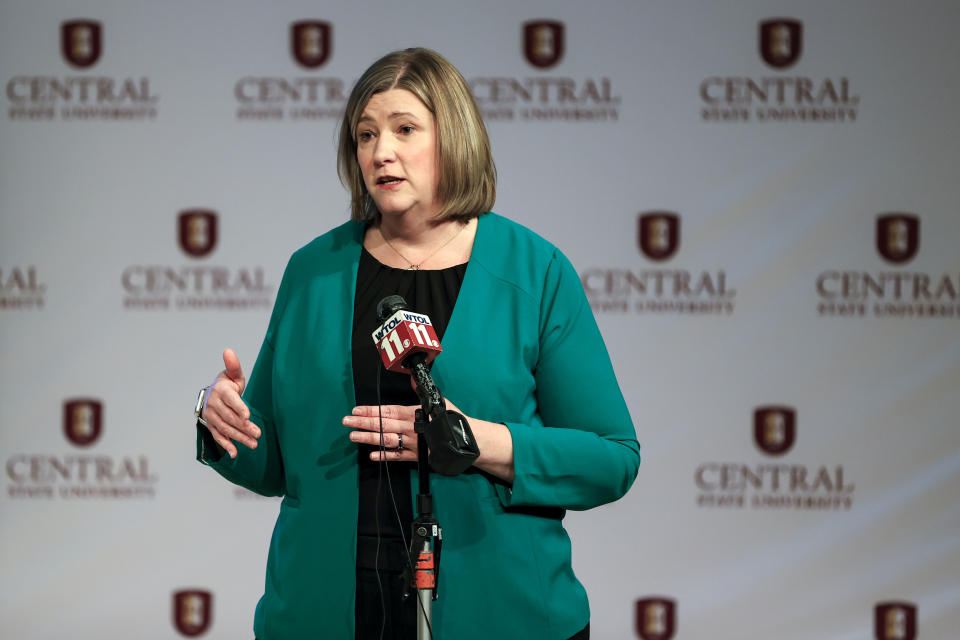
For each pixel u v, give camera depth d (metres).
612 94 12.89
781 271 12.80
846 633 12.83
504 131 12.91
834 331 12.77
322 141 13.05
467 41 12.92
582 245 12.89
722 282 12.84
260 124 13.03
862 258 12.75
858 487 12.77
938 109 12.70
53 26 12.99
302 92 13.02
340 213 13.06
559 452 5.11
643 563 12.89
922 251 12.71
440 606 5.05
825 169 12.77
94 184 13.01
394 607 5.10
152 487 13.05
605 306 12.88
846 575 12.79
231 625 13.09
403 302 4.94
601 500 5.30
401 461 5.21
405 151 5.32
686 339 12.86
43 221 12.99
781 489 12.82
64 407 13.03
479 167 5.51
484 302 5.44
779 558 12.84
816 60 12.76
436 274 5.56
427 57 5.51
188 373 13.04
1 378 12.98
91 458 13.03
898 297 12.74
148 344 13.04
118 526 13.07
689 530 12.87
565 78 12.88
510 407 5.29
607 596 12.91
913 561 12.74
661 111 12.86
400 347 4.66
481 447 4.95
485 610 5.09
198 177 13.02
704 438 12.84
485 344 5.30
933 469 12.73
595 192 12.89
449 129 5.38
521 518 5.25
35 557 13.02
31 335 13.02
